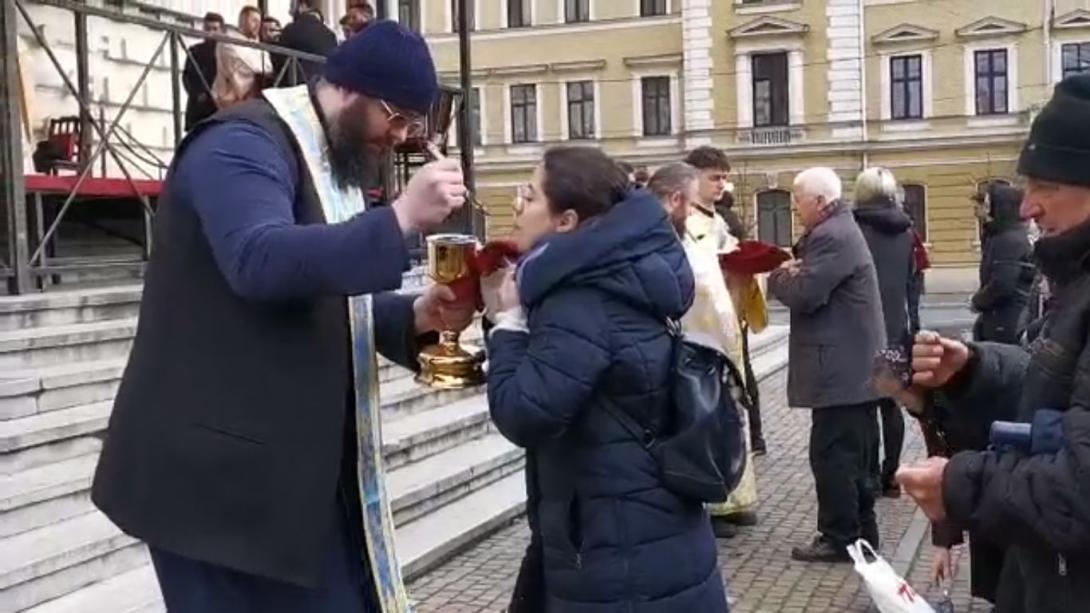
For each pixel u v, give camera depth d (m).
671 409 3.10
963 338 2.95
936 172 38.72
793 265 5.82
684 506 3.13
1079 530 2.13
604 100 42.66
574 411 2.99
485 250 3.09
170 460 2.60
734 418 3.16
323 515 2.60
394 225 2.41
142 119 9.86
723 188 6.32
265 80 8.20
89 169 6.86
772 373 14.05
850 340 5.76
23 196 6.18
